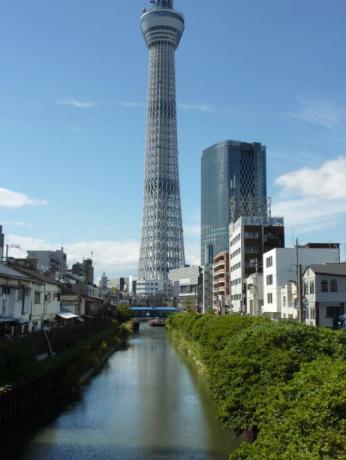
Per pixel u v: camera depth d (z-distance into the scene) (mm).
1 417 32594
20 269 69312
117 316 156625
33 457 29234
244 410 24141
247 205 172250
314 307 73500
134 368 66812
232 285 151250
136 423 36906
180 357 80000
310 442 13852
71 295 92375
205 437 33156
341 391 15141
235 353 28828
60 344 59625
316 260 97438
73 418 38438
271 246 134500
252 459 15227
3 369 37469
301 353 26328
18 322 56094
